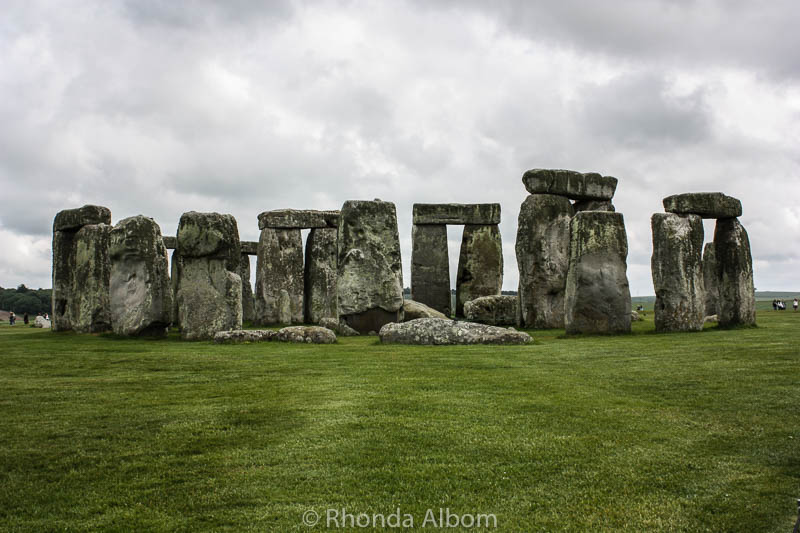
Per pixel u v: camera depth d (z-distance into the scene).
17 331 23.56
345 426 8.04
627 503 6.07
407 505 6.03
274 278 28.94
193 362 12.57
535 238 22.80
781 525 5.59
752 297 19.80
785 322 21.06
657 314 18.05
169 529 5.60
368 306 19.84
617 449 7.30
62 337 18.27
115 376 11.23
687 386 9.94
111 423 8.17
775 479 6.47
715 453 7.15
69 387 10.27
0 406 8.99
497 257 29.38
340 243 20.28
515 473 6.70
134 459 7.00
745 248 19.69
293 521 5.75
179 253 17.16
